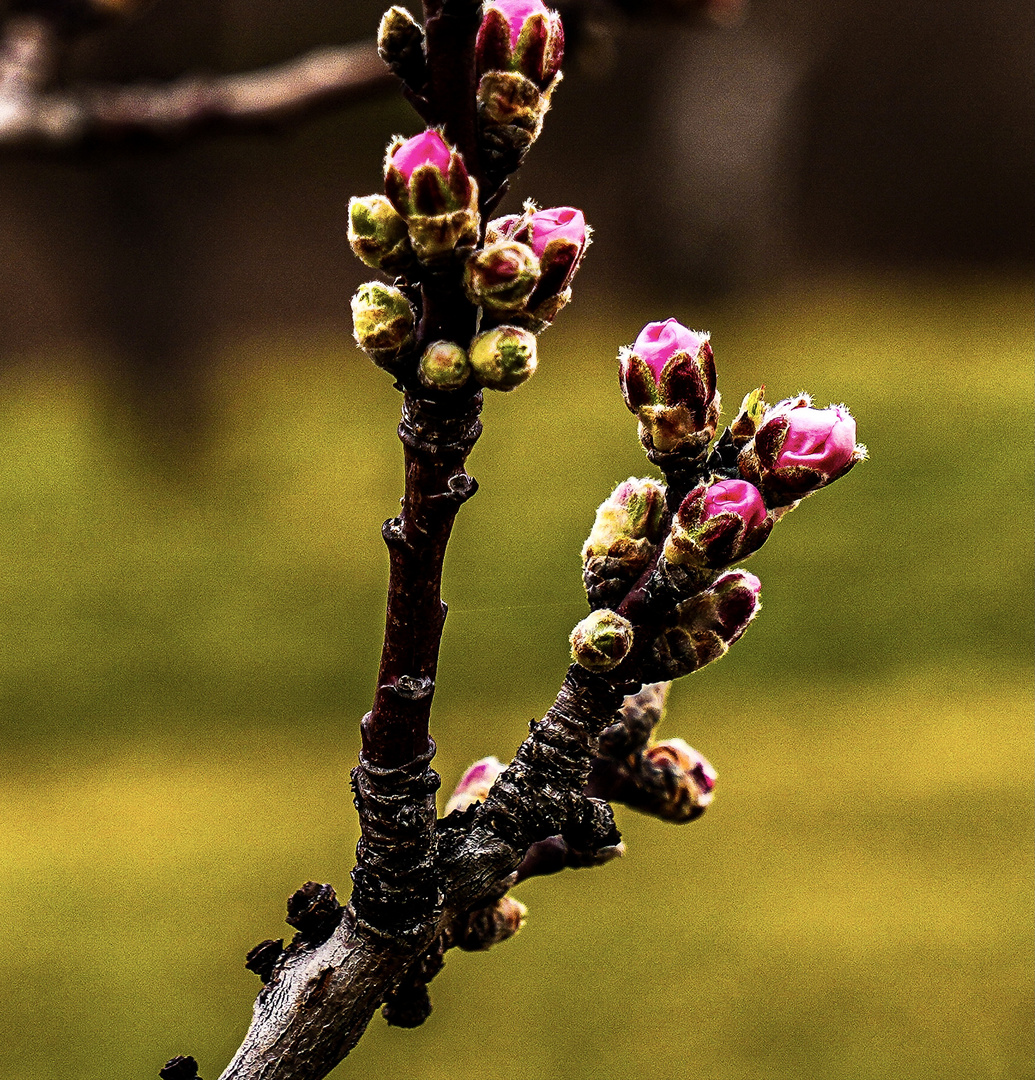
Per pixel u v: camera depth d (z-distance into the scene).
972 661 3.30
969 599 3.58
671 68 6.49
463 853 0.55
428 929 0.55
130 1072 1.94
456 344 0.53
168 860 2.68
